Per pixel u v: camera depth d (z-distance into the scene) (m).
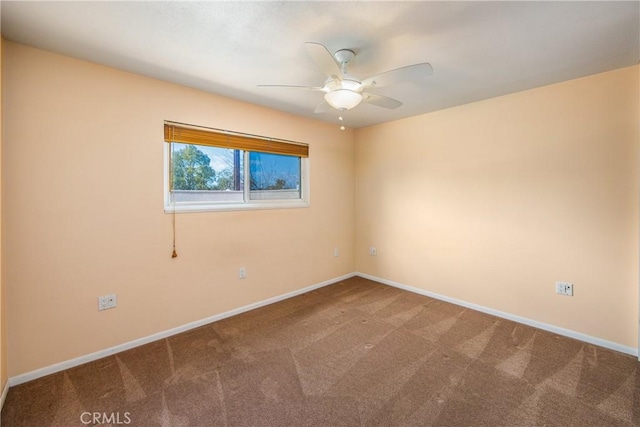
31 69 1.96
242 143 3.10
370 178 4.20
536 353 2.32
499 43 1.93
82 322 2.20
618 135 2.33
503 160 2.94
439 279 3.50
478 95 2.90
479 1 1.51
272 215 3.39
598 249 2.44
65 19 1.66
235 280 3.08
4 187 1.88
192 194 2.86
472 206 3.18
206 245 2.86
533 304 2.79
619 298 2.36
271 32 1.80
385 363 2.21
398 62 2.19
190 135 2.72
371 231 4.23
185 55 2.09
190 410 1.73
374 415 1.70
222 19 1.67
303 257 3.73
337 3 1.53
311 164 3.79
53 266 2.08
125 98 2.35
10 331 1.93
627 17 1.65
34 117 1.98
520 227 2.85
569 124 2.54
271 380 2.01
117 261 2.35
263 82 2.58
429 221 3.57
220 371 2.11
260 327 2.80
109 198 2.29
